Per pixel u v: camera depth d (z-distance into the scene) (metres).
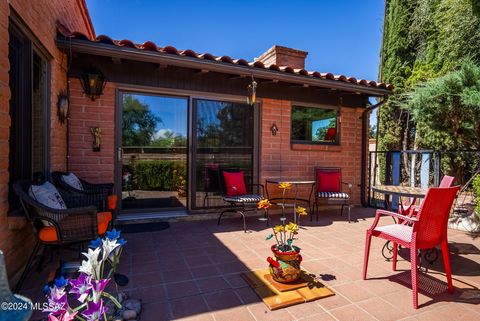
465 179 5.65
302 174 5.75
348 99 6.17
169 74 4.71
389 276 2.72
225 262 3.01
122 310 2.02
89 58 4.25
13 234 2.43
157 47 3.90
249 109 5.34
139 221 4.60
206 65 4.20
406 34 9.02
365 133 6.29
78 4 4.89
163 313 2.06
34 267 2.80
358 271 2.82
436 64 7.68
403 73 9.14
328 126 6.10
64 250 3.24
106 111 4.38
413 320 2.03
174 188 5.06
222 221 4.85
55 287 1.41
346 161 6.18
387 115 9.41
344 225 4.65
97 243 1.72
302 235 4.06
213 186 5.11
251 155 5.37
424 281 2.63
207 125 5.04
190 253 3.28
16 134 2.63
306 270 2.83
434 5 7.85
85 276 1.51
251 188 5.36
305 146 5.72
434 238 2.40
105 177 4.40
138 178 4.82
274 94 5.47
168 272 2.76
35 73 3.14
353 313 2.10
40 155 3.31
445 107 4.95
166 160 4.96
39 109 3.25
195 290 2.40
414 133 8.82
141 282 2.54
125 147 4.70
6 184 2.27
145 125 4.80
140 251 3.33
